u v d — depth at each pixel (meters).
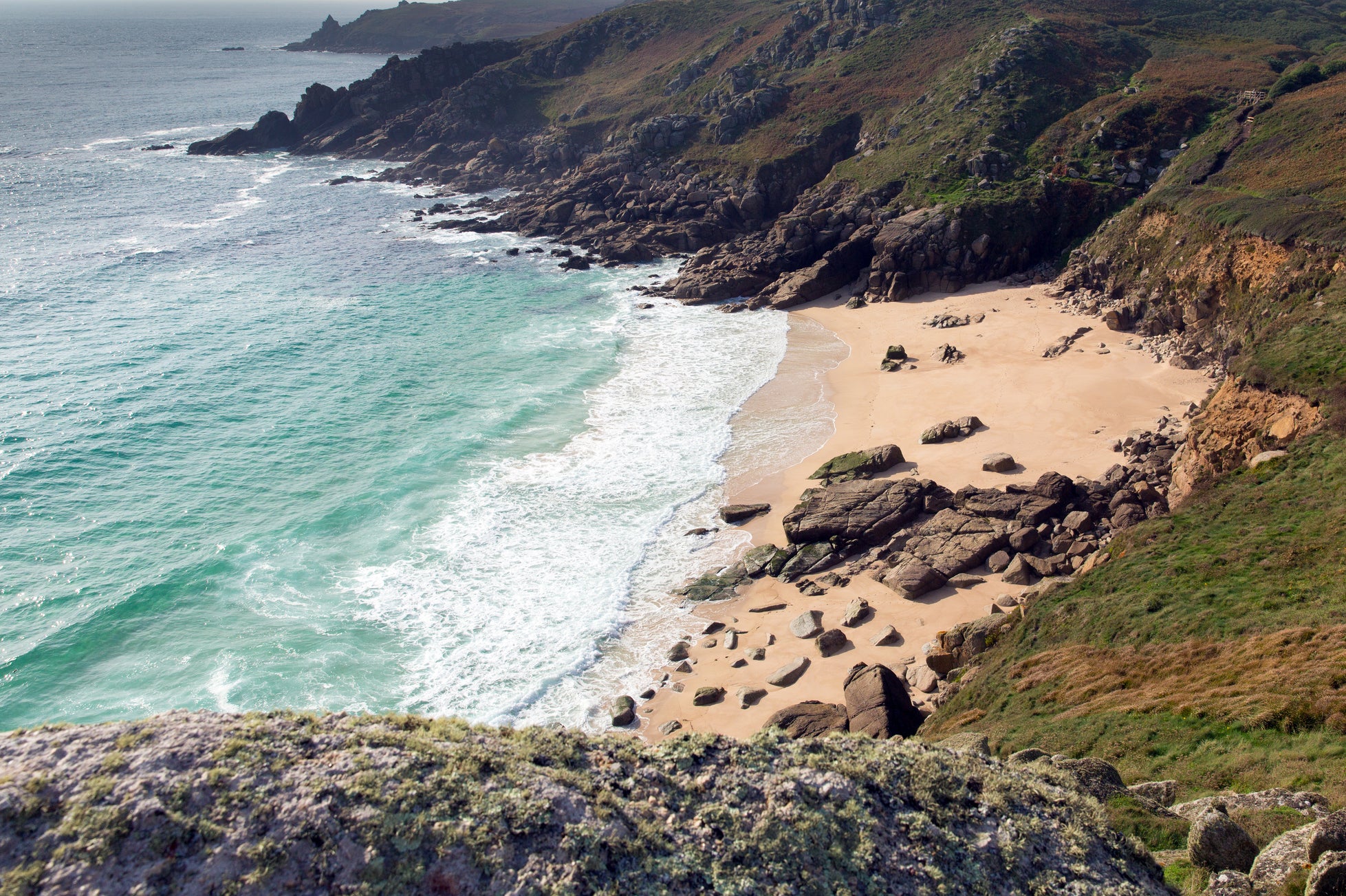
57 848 6.33
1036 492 39.31
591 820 7.50
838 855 7.94
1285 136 62.22
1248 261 50.97
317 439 49.31
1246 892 10.39
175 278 79.94
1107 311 60.81
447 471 45.53
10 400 52.91
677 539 39.50
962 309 67.38
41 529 39.78
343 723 8.16
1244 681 19.50
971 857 8.27
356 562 37.78
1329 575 23.19
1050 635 27.66
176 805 6.71
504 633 33.34
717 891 7.37
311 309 72.19
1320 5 144.00
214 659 31.67
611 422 51.41
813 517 39.56
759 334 66.50
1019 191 77.12
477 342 65.19
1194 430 38.28
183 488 43.84
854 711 26.30
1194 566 26.98
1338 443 30.19
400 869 6.77
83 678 30.89
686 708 29.28
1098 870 8.50
